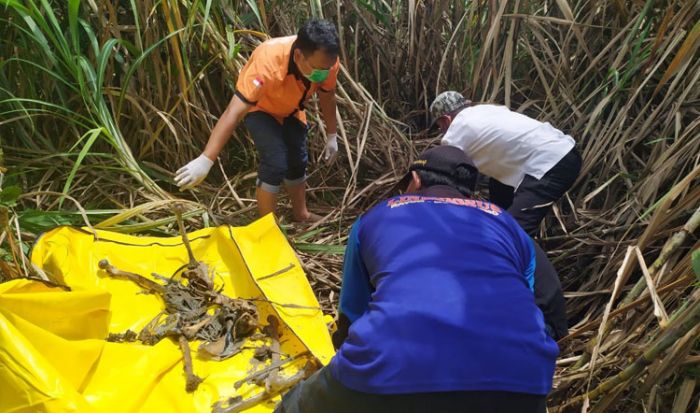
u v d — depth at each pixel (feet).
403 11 13.85
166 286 7.67
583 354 7.25
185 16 11.08
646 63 9.91
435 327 4.60
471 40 12.95
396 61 13.89
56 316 6.11
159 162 11.73
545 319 6.65
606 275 8.84
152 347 6.70
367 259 5.32
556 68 11.58
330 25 8.88
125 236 8.16
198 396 6.44
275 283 7.74
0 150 9.77
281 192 12.00
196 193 11.33
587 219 10.17
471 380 4.50
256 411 6.31
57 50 10.55
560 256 9.59
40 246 7.58
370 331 4.69
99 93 9.78
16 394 5.47
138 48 10.53
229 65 11.07
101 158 11.07
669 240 7.37
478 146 9.07
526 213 9.04
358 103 12.81
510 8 12.30
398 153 12.59
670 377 6.71
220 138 9.12
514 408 4.60
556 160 9.00
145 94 11.34
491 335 4.63
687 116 9.65
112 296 7.48
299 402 5.21
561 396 7.22
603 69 11.43
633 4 10.74
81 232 7.93
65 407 5.40
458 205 5.44
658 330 6.84
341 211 10.98
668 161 8.91
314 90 9.84
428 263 4.93
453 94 9.61
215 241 8.34
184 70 11.32
